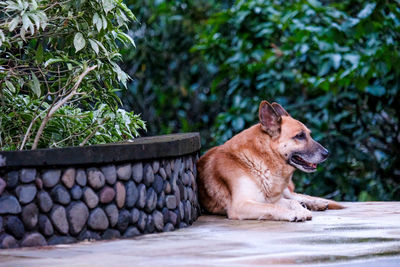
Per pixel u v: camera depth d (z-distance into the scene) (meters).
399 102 10.05
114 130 5.99
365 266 3.66
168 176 5.36
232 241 4.61
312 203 6.78
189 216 5.69
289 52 10.18
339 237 4.74
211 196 6.40
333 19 9.68
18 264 3.80
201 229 5.36
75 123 5.96
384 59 8.91
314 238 4.70
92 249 4.32
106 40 5.76
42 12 5.05
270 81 10.14
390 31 9.18
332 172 10.21
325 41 9.34
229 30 11.35
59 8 5.45
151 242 4.61
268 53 9.95
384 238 4.67
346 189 10.28
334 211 6.64
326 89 9.23
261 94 10.40
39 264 3.80
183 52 13.40
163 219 5.22
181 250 4.25
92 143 5.98
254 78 10.47
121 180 4.86
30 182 4.44
